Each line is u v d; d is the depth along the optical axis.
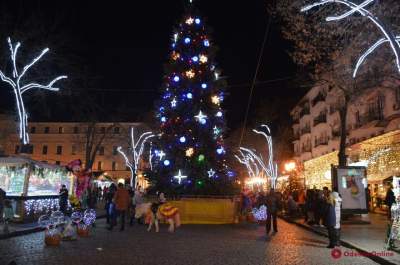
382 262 11.01
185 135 23.94
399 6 16.33
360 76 21.92
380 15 16.31
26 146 20.75
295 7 18.09
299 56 20.62
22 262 10.12
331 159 41.78
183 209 22.98
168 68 25.36
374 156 32.41
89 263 10.16
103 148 79.56
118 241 14.72
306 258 11.52
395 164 29.25
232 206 23.41
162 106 24.97
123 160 79.25
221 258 11.16
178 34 25.69
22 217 19.27
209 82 24.91
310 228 19.83
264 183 55.75
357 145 35.78
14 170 20.22
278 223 24.59
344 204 21.39
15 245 13.12
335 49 19.58
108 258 10.94
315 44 19.73
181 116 24.23
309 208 22.84
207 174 23.83
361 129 36.66
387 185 28.84
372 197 32.12
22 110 20.61
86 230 16.23
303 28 19.05
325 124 52.00
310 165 50.09
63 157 82.38
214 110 24.62
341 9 17.09
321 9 17.55
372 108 35.69
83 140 76.56
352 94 23.91
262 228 20.56
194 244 14.02
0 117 49.56
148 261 10.54
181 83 24.62
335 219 13.95
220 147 24.30
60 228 14.25
